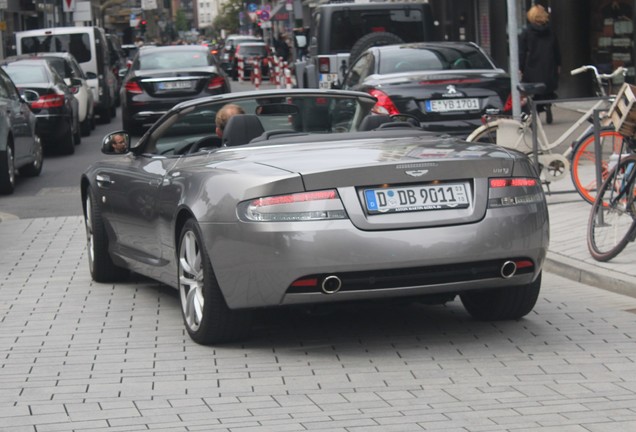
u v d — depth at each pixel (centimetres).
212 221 856
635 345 867
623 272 1107
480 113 1864
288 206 821
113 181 1126
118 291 1162
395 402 732
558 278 1166
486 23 4669
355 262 814
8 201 2058
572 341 886
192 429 682
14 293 1169
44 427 696
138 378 810
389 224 823
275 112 1052
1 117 2139
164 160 1029
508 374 795
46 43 4312
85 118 3519
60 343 929
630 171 1160
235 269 841
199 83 3247
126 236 1108
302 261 813
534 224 861
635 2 3069
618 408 703
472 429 667
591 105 1595
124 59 6378
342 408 721
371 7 3050
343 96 1049
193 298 909
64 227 1673
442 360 839
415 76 1888
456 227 834
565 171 1622
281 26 11500
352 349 880
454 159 847
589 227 1194
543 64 2716
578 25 3469
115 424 697
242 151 945
